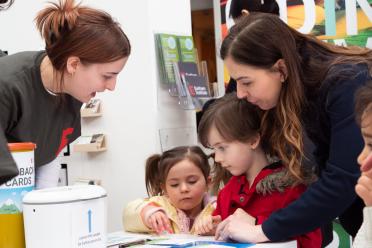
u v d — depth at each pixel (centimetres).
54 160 139
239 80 109
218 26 240
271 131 119
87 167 230
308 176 114
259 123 121
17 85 121
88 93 120
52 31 114
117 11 215
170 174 169
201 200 172
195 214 172
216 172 142
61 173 236
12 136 127
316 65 109
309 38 114
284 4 228
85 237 88
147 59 211
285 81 108
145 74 211
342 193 99
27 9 244
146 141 213
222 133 120
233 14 217
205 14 270
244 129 119
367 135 89
